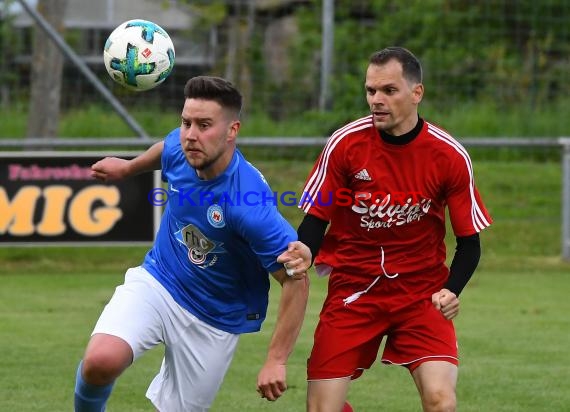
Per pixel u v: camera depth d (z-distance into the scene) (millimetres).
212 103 13805
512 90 43875
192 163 13953
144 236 35062
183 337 14922
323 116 40875
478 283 34906
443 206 15672
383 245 15523
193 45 45969
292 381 21938
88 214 35000
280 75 43969
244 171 14375
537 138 40938
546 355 24391
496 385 21562
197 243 14562
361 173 15297
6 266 37906
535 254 39812
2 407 19406
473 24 43781
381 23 45312
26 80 46531
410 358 15391
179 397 15219
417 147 15164
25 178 34875
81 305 30328
